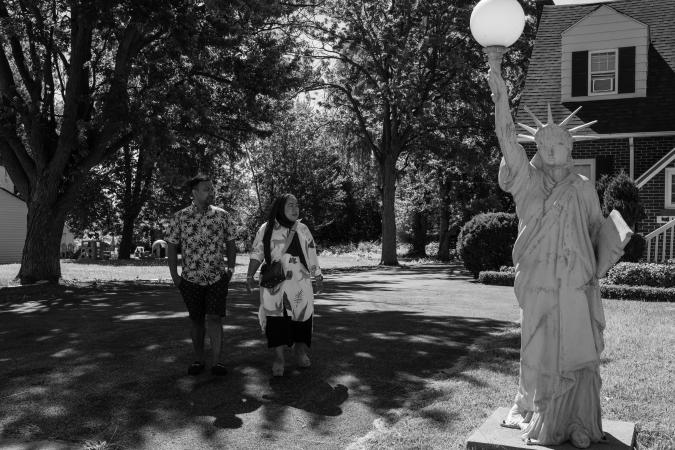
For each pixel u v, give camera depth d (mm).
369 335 8484
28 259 16766
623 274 14055
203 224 6348
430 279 20094
